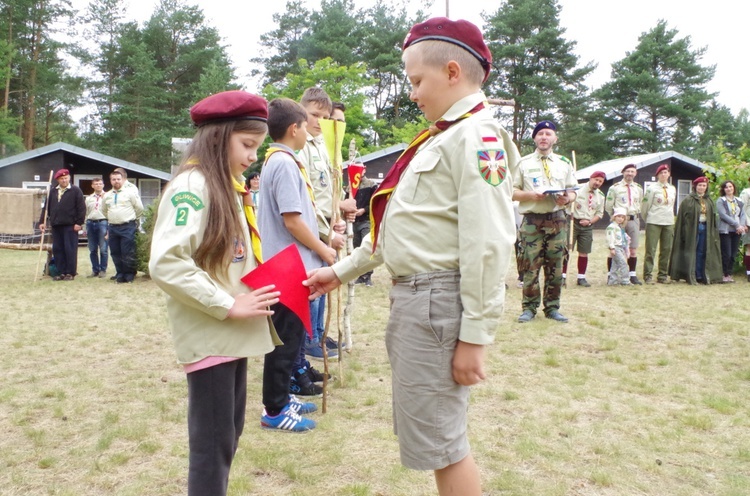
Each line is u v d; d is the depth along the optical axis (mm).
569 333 6215
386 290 9211
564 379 4629
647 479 3004
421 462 2008
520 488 2871
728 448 3379
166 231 2051
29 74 33719
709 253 10188
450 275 1965
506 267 1886
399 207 2016
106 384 4523
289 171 3496
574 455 3266
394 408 2104
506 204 1904
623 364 5082
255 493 2824
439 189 1953
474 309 1871
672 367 4996
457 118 1977
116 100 34844
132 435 3479
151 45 38375
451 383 1979
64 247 10664
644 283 10234
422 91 2051
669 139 41281
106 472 3037
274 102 3609
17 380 4605
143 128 34750
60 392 4246
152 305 8023
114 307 7816
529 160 6852
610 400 4164
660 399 4195
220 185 2139
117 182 10125
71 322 6863
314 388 4188
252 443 3361
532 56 38156
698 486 2939
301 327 3521
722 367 5012
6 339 6004
